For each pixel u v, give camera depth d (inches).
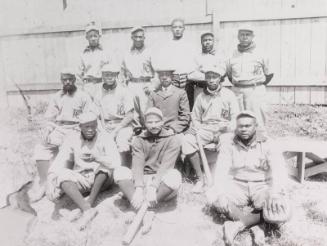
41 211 110.3
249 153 102.3
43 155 124.2
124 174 105.6
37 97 191.8
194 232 97.6
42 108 182.4
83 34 206.4
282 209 92.4
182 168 132.5
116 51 203.3
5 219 103.5
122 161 127.8
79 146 113.1
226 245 91.7
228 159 104.4
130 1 200.2
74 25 204.5
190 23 202.4
